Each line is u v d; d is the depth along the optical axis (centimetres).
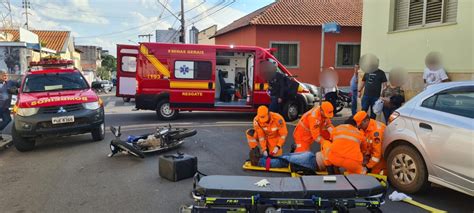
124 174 629
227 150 795
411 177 507
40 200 511
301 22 2220
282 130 653
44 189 557
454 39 895
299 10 2367
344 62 2298
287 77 1135
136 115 1390
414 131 501
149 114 1418
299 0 2488
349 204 392
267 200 396
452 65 903
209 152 777
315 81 2283
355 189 400
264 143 654
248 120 1234
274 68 1197
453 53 900
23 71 2175
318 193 396
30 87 905
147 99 1190
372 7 1177
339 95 1457
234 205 399
